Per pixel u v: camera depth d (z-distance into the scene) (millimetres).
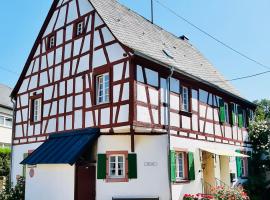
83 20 16531
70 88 16500
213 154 18000
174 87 15961
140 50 14625
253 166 22125
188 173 15602
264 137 22453
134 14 20000
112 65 14516
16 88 20188
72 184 14594
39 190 15883
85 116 15312
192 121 16766
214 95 19297
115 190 13828
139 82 13906
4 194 17406
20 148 19234
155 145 14320
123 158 14070
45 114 17797
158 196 13867
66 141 15312
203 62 23469
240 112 22141
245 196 15000
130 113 13398
